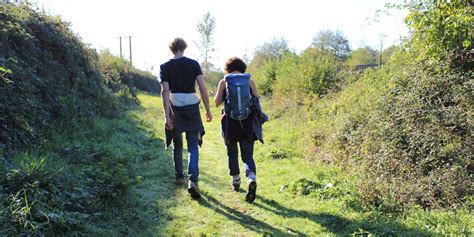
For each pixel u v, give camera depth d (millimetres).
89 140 6801
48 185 3896
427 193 4504
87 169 4691
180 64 4867
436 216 4016
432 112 5613
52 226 3387
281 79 14953
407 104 6023
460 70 6156
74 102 7793
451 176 4648
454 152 4992
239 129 4789
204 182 5457
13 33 6863
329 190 4992
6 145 4801
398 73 7020
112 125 8648
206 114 5090
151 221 4020
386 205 4383
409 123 5734
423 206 4465
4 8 7348
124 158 5777
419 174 4953
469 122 5207
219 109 16781
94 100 9695
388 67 8039
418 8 6547
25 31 7398
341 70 12812
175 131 4945
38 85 6750
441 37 6227
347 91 9383
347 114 7457
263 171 6234
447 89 5949
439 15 6141
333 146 6980
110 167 5211
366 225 3949
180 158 5215
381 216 4168
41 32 8469
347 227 3988
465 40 5934
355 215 4262
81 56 10195
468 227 3691
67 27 10125
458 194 4469
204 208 4480
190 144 4906
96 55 11578
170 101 4914
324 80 12195
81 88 9234
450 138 5191
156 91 32500
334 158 6633
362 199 4582
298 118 10273
